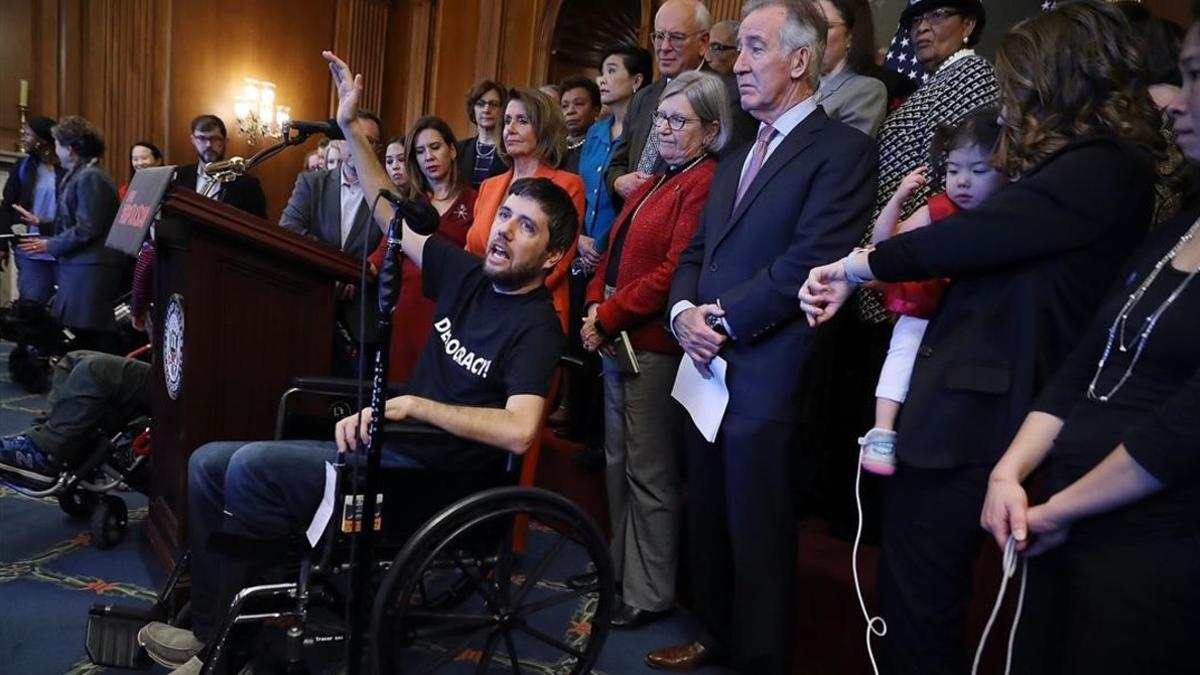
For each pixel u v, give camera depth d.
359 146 2.13
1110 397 1.05
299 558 1.75
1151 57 1.33
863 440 1.50
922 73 2.85
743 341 1.77
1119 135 1.21
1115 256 1.23
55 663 1.82
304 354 2.30
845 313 2.34
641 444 2.20
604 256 2.46
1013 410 1.25
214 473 1.74
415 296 2.68
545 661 2.04
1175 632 0.96
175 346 2.18
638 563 2.25
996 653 1.79
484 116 3.42
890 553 1.44
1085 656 1.02
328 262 2.23
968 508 1.31
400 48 8.01
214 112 7.21
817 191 1.73
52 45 6.50
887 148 2.01
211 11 7.09
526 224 1.81
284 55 7.50
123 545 2.52
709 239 1.91
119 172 6.77
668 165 2.30
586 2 6.77
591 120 3.72
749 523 1.78
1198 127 0.99
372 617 1.47
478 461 1.75
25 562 2.33
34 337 4.17
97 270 4.21
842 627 2.04
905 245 1.33
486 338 1.86
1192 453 0.89
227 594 1.65
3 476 2.42
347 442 1.60
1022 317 1.25
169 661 1.71
